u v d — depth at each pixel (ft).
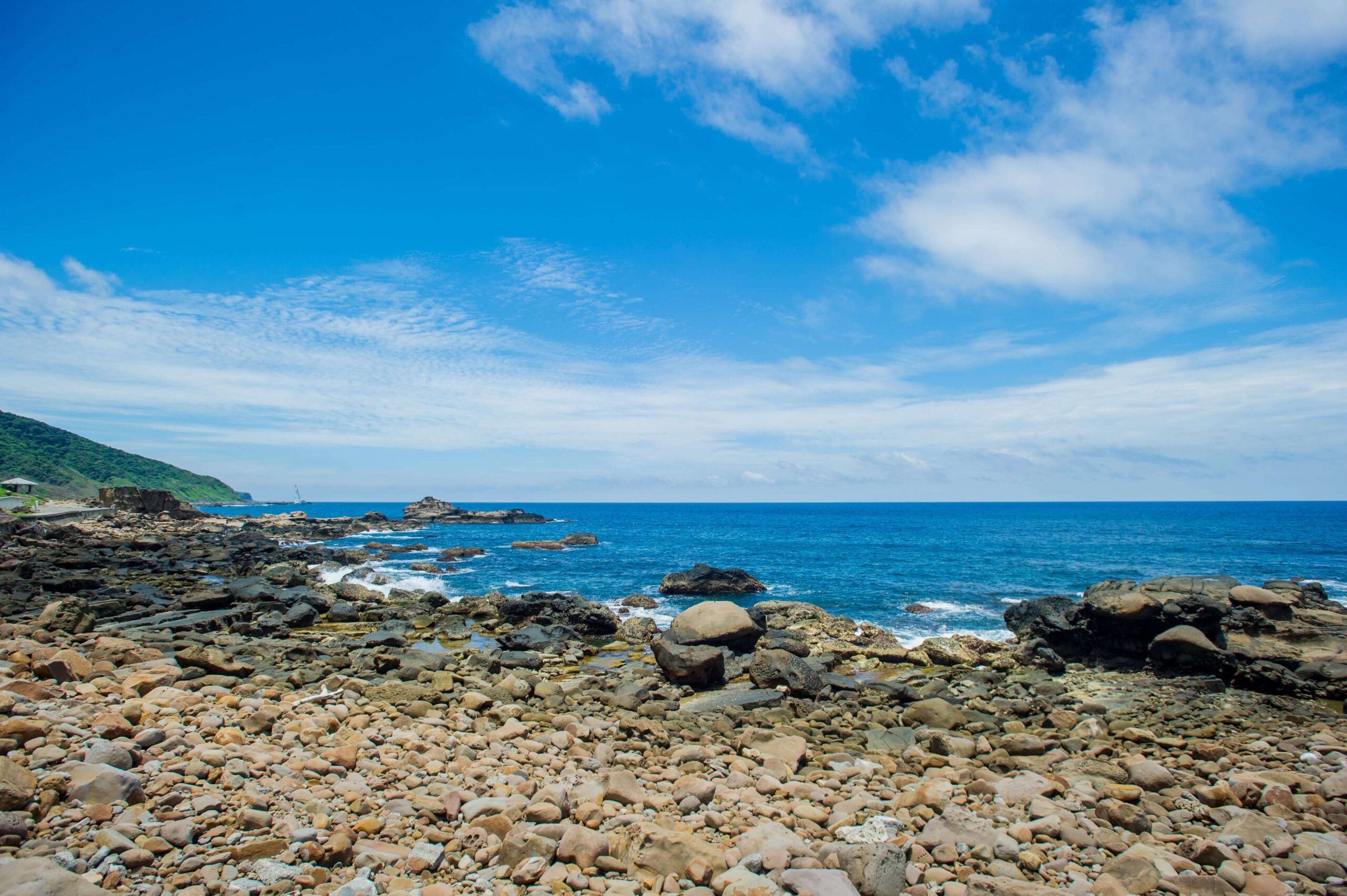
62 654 38.29
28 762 24.47
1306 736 45.80
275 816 24.67
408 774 30.78
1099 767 36.17
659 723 45.68
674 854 24.00
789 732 45.27
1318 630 67.87
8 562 114.93
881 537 278.87
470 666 64.23
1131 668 70.49
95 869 19.66
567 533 312.29
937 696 59.36
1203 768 37.68
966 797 31.99
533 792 30.17
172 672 42.29
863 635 90.48
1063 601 85.56
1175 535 280.51
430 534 308.40
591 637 92.53
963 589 131.03
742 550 217.56
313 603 101.81
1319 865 24.71
